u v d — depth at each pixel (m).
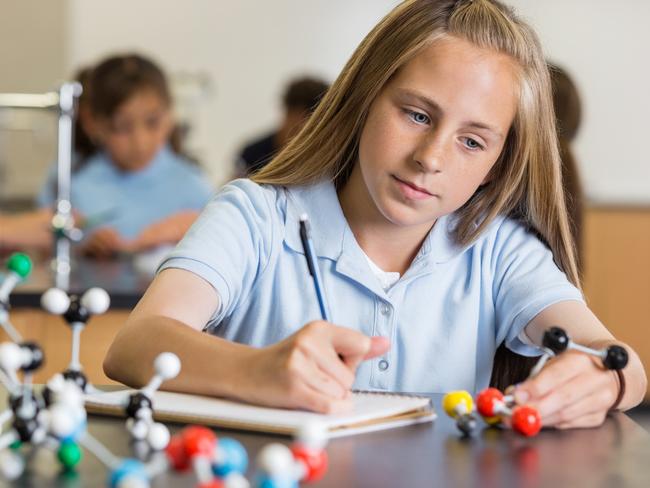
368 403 1.22
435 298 1.63
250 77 6.24
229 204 1.60
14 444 1.01
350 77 1.56
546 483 0.96
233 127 6.25
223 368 1.21
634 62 5.98
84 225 3.49
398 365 1.60
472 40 1.44
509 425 1.17
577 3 5.95
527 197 1.64
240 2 6.20
